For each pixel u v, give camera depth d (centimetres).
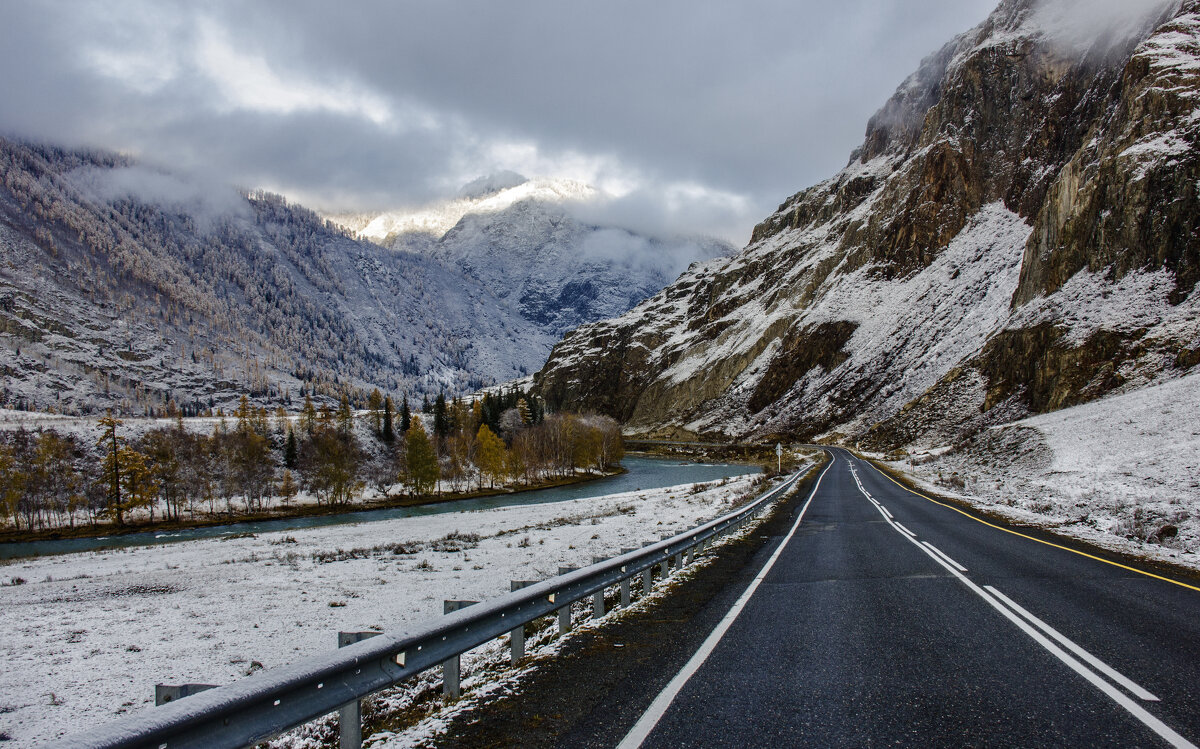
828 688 552
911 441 7100
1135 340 5000
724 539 1633
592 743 442
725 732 457
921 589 980
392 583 1667
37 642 1253
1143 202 5844
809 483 3822
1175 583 1005
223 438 8462
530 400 15575
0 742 778
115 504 5784
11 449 6481
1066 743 435
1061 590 958
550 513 3831
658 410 18425
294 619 1344
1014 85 13338
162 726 295
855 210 18125
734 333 18300
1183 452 2481
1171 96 6438
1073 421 3938
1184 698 520
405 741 462
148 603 1636
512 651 670
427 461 7262
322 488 6969
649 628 773
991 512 2184
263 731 357
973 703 513
